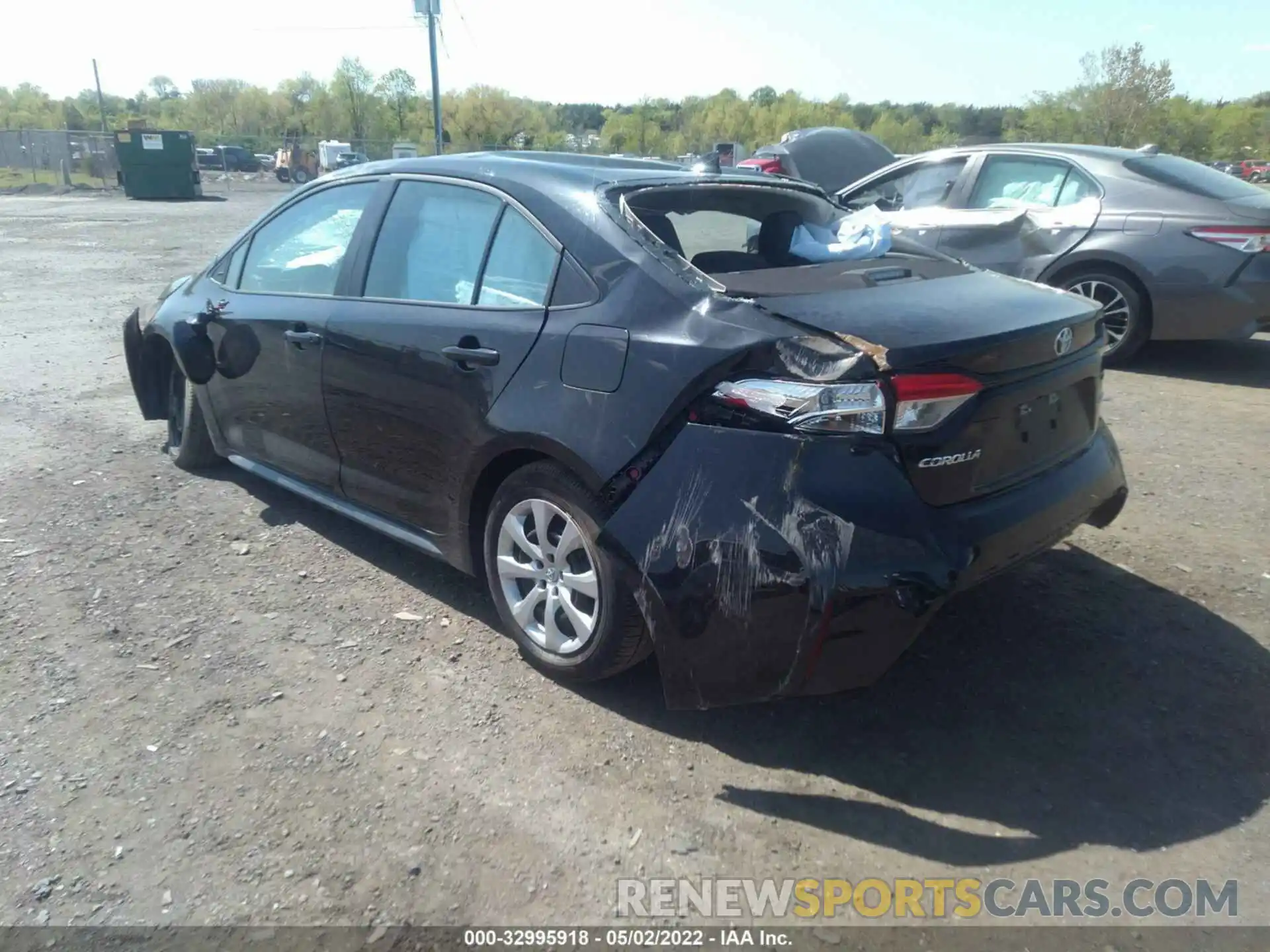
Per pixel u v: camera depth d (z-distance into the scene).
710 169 3.83
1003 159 8.02
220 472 5.38
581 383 3.07
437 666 3.47
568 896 2.46
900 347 2.69
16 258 14.79
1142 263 7.12
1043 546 3.09
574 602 3.26
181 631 3.68
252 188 37.59
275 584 4.07
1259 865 2.54
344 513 4.21
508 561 3.42
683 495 2.80
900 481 2.70
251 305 4.48
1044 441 3.17
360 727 3.11
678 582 2.78
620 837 2.66
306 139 53.06
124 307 10.55
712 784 2.87
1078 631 3.66
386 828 2.67
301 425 4.27
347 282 4.04
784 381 2.71
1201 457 5.50
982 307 3.09
